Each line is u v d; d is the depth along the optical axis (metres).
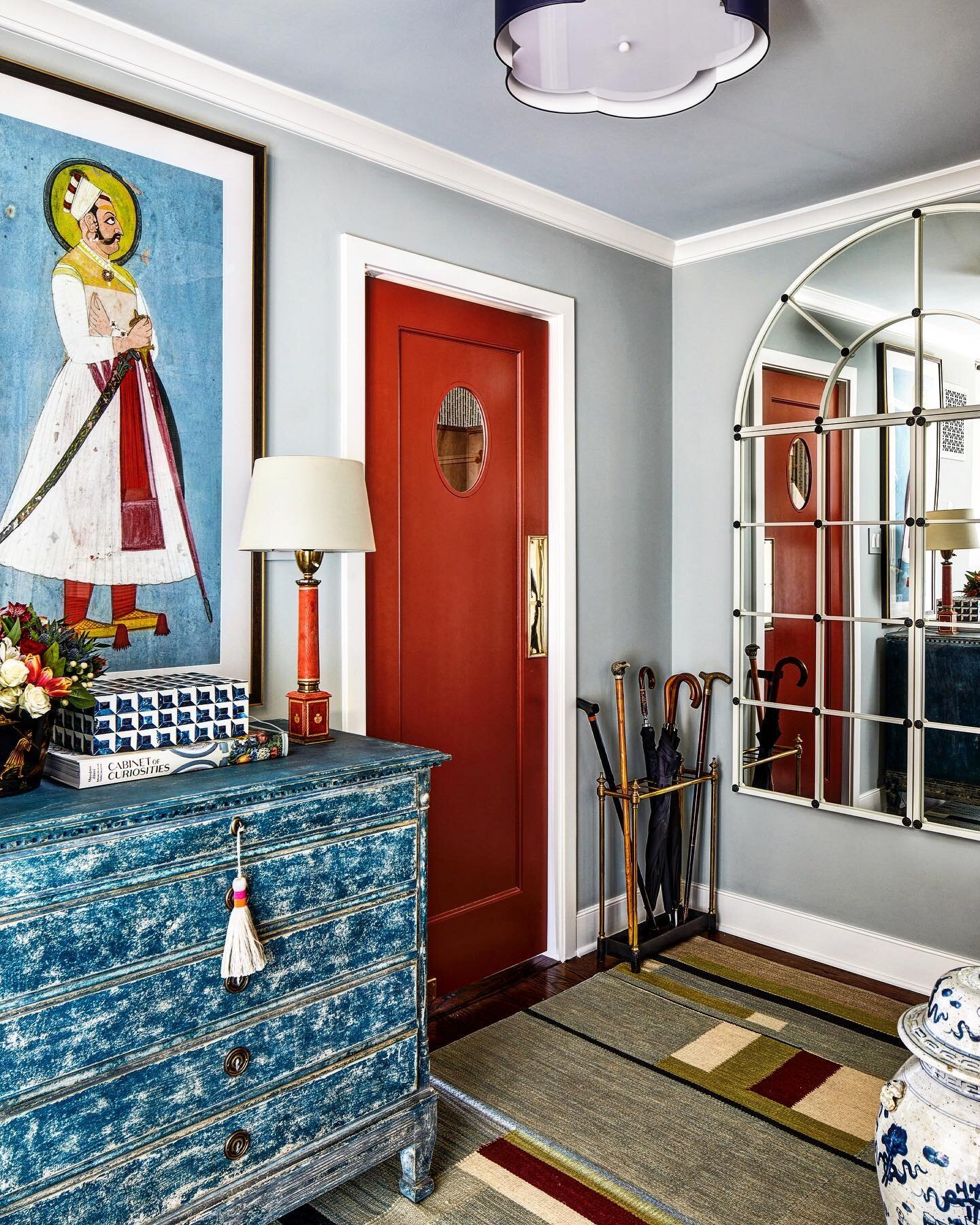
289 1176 1.70
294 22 1.93
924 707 2.81
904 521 2.83
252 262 2.20
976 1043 1.50
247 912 1.58
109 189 1.95
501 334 2.89
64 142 1.88
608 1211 1.87
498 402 2.90
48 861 1.39
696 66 1.85
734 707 3.27
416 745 2.70
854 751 2.97
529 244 2.90
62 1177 1.43
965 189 2.69
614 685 3.28
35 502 1.86
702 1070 2.38
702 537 3.40
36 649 1.55
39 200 1.85
